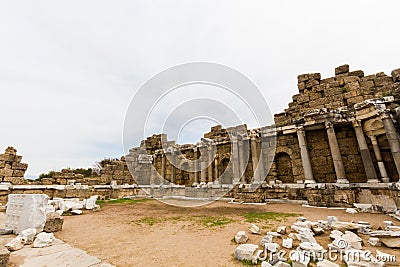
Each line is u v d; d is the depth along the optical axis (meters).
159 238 6.52
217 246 5.61
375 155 13.94
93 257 4.85
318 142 17.05
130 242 6.11
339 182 13.78
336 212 11.09
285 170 18.67
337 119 15.07
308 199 14.52
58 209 12.26
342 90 16.80
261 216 10.02
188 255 4.99
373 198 12.52
